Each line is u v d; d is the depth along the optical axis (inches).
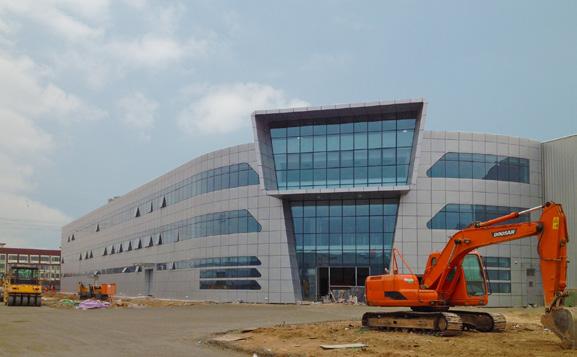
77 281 4419.3
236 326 1082.1
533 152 2001.7
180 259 2514.8
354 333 901.8
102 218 3897.6
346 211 1996.8
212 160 2282.2
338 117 2010.3
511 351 680.4
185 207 2495.1
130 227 3277.6
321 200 2026.3
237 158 2167.8
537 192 1988.2
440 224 1889.8
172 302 2178.9
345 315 1400.1
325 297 1962.4
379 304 942.4
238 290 2097.7
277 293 1994.3
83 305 1829.5
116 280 3469.5
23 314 1471.5
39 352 709.9
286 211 2034.9
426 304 898.1
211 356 681.0
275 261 2014.0
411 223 1889.8
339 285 1969.7
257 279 2042.3
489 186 1930.4
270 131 2079.2
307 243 2021.4
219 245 2201.0
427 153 1914.4
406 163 1925.4
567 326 695.1
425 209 1893.5
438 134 1924.2
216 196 2240.4
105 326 1086.4
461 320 894.4
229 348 760.3
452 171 1915.6
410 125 1942.7
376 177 1942.7
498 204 1931.6
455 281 912.3
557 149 1966.0
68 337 882.1
